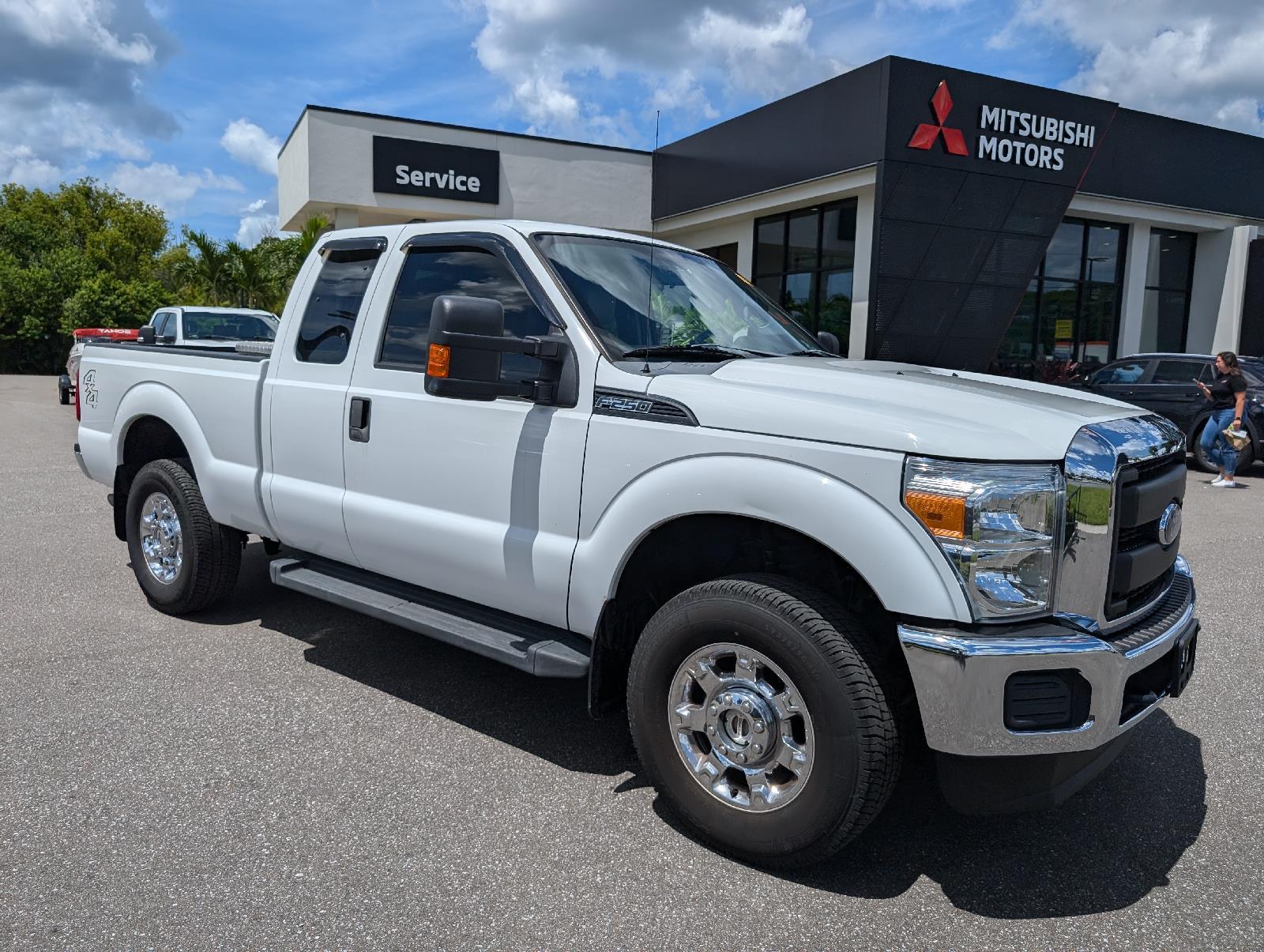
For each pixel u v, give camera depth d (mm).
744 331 3875
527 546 3363
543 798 3291
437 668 4531
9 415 17047
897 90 14047
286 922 2551
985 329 16141
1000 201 15328
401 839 2994
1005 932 2596
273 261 31094
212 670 4422
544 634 3500
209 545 4934
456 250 3799
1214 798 3414
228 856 2871
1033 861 2975
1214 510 9398
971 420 2727
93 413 5559
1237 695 4410
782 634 2709
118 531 5531
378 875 2787
